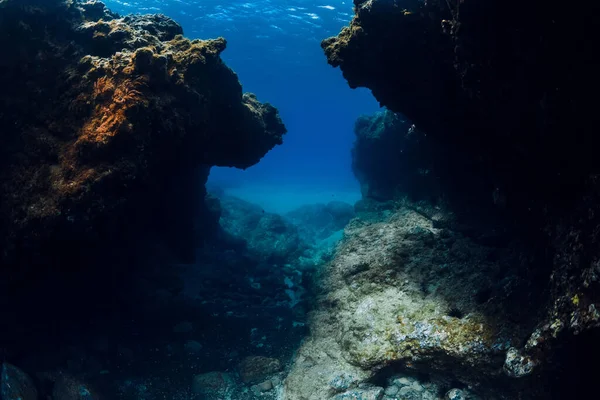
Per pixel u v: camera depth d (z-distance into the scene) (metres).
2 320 6.24
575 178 4.50
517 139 5.00
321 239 15.38
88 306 7.38
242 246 13.02
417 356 5.88
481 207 8.07
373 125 14.30
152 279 8.57
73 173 5.71
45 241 5.58
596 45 3.64
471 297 6.20
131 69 6.22
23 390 5.45
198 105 7.18
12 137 6.22
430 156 9.81
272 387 6.89
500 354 5.23
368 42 6.57
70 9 7.12
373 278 7.52
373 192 13.51
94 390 6.28
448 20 5.40
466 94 5.55
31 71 6.38
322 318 7.87
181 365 7.37
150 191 7.12
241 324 8.77
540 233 5.61
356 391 6.06
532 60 4.21
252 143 9.59
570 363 4.66
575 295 4.24
